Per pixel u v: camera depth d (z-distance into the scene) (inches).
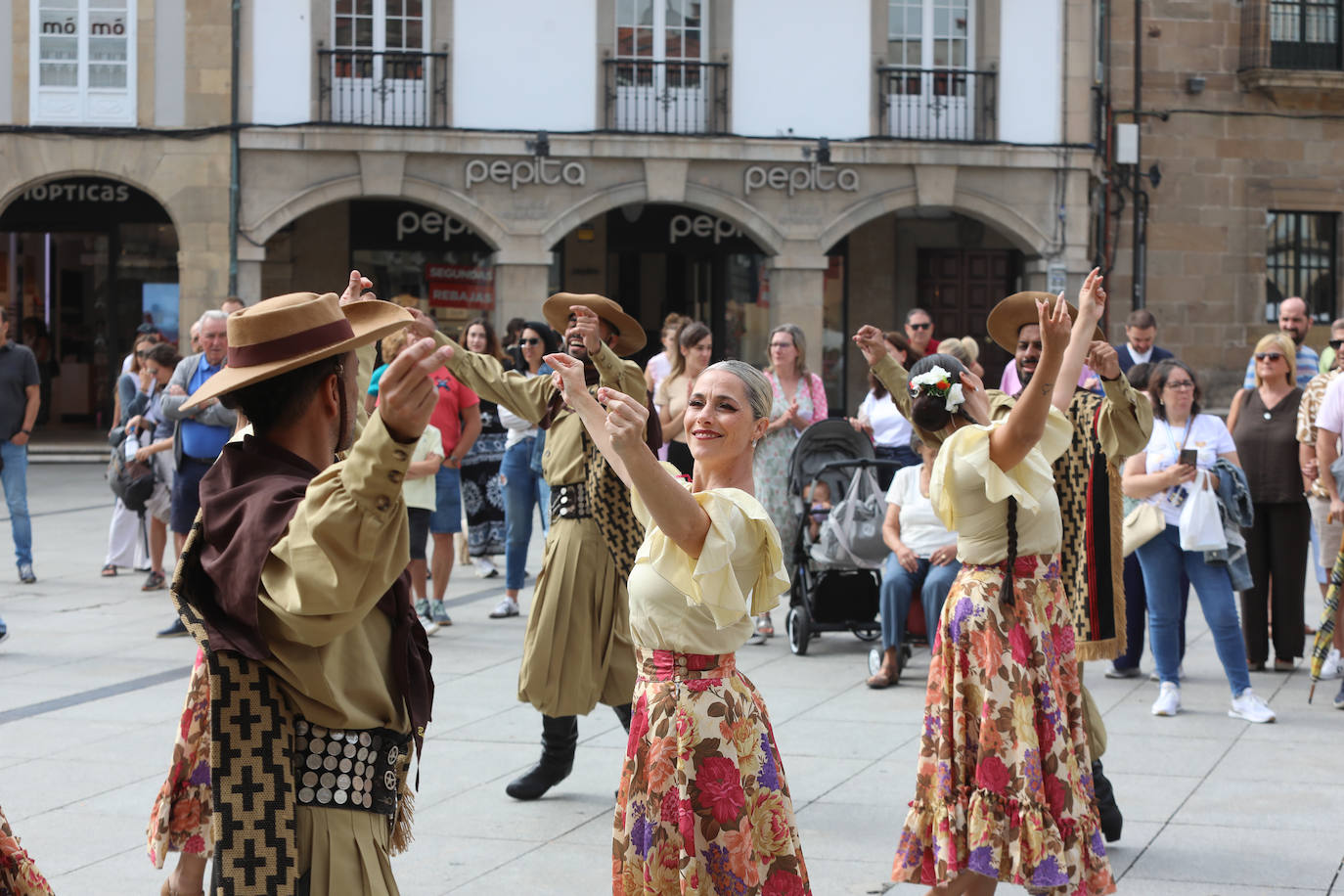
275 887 103.8
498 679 332.2
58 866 203.0
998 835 171.5
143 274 945.5
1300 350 432.5
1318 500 361.1
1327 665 347.3
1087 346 196.1
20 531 472.4
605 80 872.9
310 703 106.7
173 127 851.4
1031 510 176.9
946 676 177.9
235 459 110.5
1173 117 962.7
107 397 987.3
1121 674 339.6
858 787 244.4
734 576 136.5
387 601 113.8
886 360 223.3
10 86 851.4
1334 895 193.0
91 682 325.1
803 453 379.6
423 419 97.1
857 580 363.6
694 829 141.9
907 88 895.7
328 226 945.5
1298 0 968.9
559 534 233.5
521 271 866.8
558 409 234.8
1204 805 235.0
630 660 232.1
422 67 863.7
